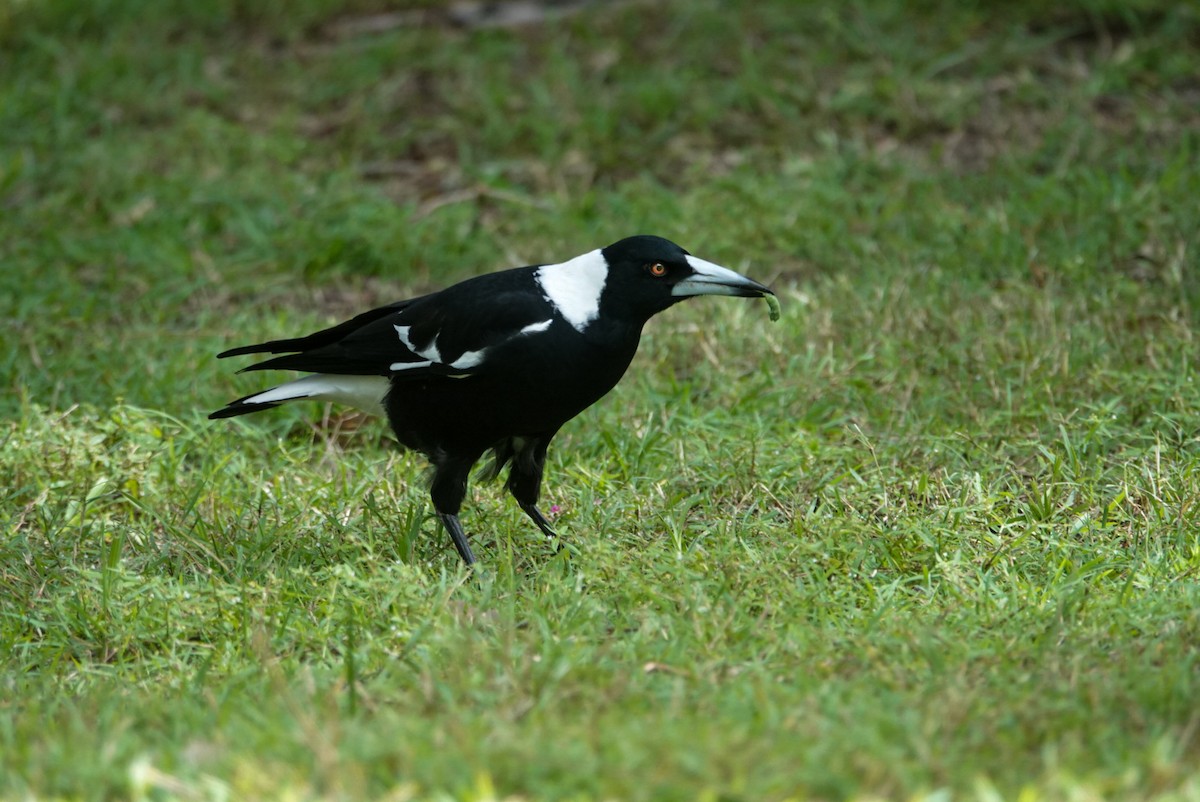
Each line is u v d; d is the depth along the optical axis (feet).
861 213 49.47
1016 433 35.53
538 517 31.86
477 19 67.36
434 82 62.18
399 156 57.47
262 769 19.89
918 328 40.47
